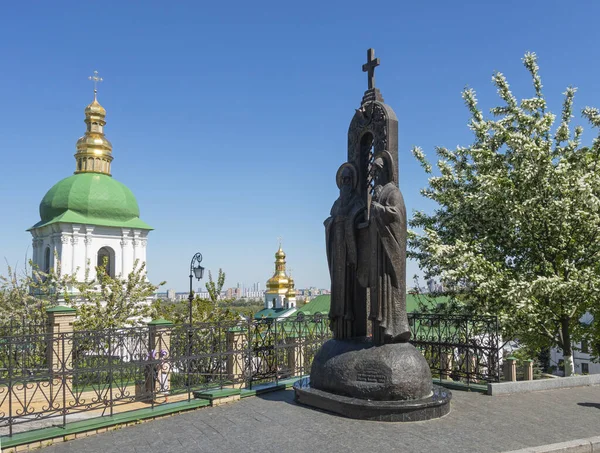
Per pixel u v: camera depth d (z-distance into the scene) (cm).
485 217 1639
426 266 1742
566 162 1561
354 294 1023
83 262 4050
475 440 742
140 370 1067
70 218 4000
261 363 1123
